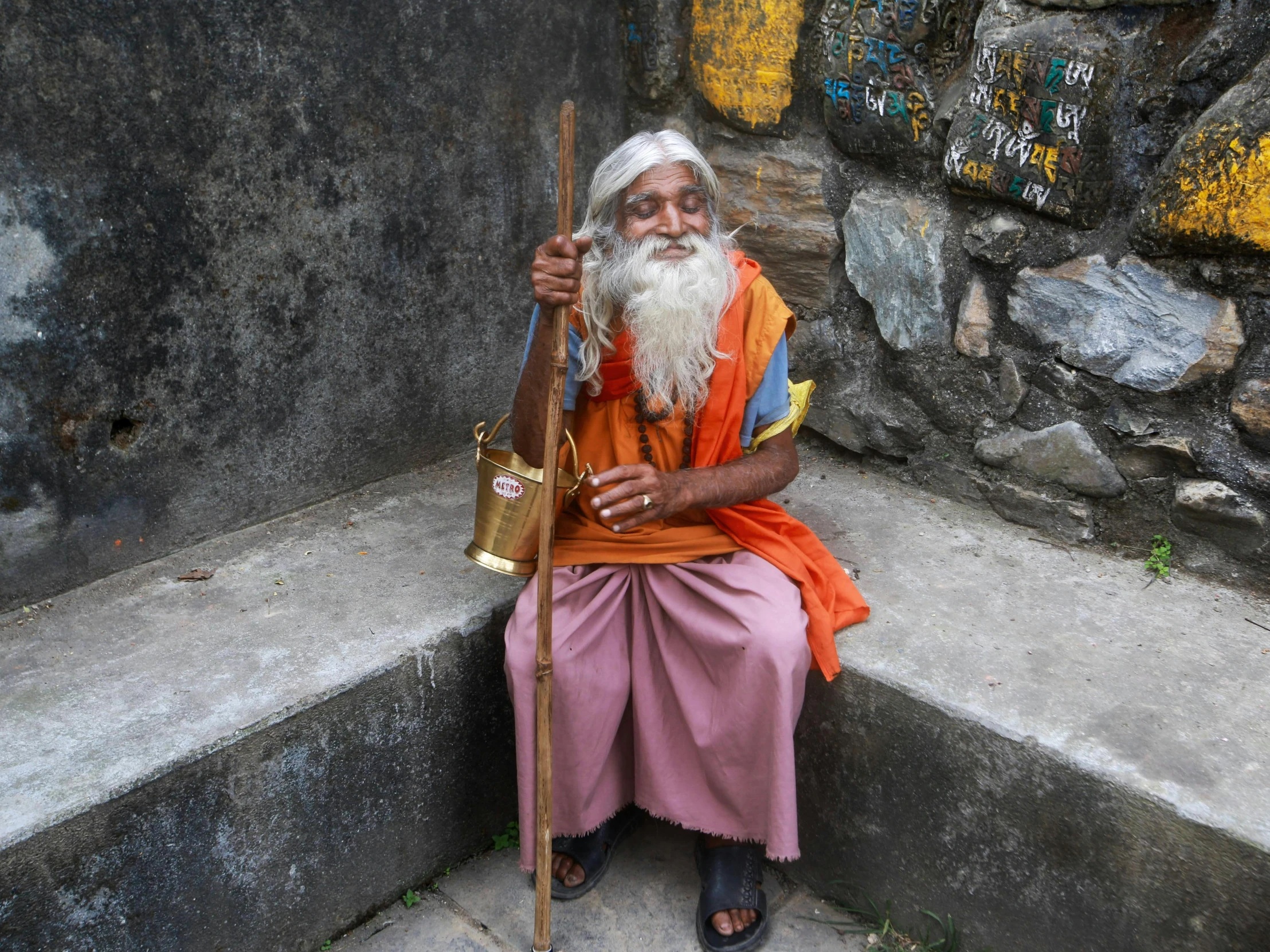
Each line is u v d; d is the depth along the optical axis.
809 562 2.19
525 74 2.79
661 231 1.97
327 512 2.69
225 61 2.22
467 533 2.57
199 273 2.31
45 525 2.24
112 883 1.75
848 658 2.07
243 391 2.48
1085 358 2.41
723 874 2.16
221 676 2.01
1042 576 2.38
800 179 2.81
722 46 2.83
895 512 2.70
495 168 2.80
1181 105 2.16
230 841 1.90
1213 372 2.24
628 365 2.05
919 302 2.66
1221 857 1.66
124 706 1.91
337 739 2.02
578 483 2.01
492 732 2.32
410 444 2.88
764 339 2.10
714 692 2.03
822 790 2.20
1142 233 2.24
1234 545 2.32
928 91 2.52
